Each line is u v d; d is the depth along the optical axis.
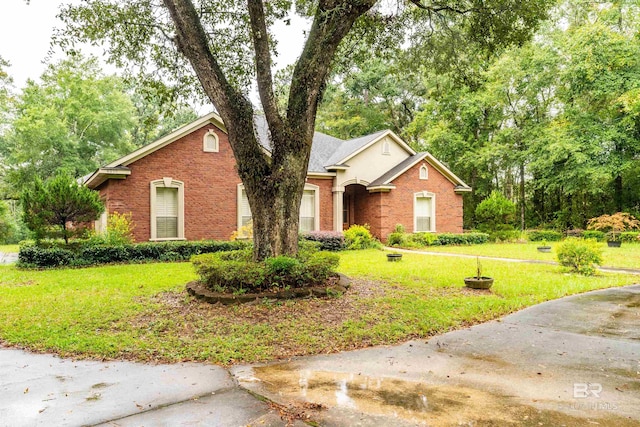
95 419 3.28
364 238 18.42
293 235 8.02
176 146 15.77
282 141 7.75
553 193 30.31
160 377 4.20
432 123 29.36
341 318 6.27
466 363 4.54
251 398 3.66
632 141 21.66
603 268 12.16
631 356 4.66
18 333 5.71
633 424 3.10
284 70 9.36
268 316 6.30
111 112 31.17
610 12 21.56
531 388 3.82
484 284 8.59
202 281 7.96
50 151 29.03
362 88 33.16
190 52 7.41
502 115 27.50
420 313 6.57
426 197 21.84
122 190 14.88
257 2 7.68
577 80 21.91
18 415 3.37
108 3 8.96
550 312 6.82
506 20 9.68
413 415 3.30
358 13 7.70
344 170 20.12
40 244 12.54
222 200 16.59
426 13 10.90
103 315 6.50
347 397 3.67
